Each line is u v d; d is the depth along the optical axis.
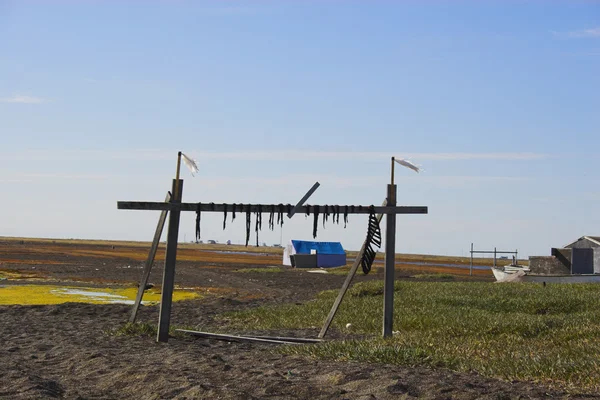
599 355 11.19
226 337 17.00
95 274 53.41
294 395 9.59
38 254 92.44
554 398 8.88
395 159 15.84
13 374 11.11
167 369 11.45
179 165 15.54
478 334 15.66
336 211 15.55
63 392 10.09
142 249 170.00
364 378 10.38
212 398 9.30
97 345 15.45
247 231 15.42
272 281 54.59
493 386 9.72
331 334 19.20
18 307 25.31
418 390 9.49
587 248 44.91
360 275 66.75
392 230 15.96
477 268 130.62
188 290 41.38
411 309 22.45
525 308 22.36
